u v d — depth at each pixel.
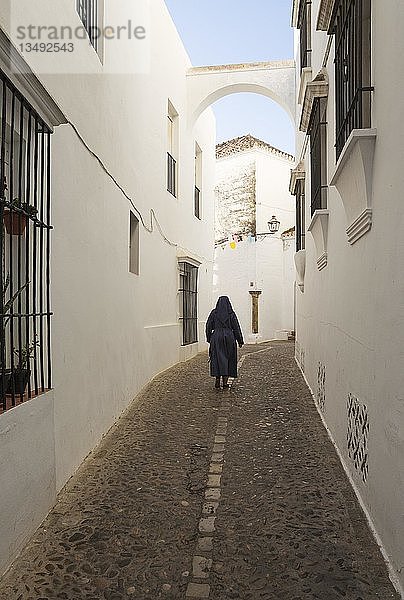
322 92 6.87
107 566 3.47
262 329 25.47
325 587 3.21
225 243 26.34
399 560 3.20
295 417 7.61
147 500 4.58
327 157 6.80
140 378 9.90
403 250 3.15
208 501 4.57
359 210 4.37
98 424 6.33
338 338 5.86
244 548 3.72
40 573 3.38
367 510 4.17
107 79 7.05
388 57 3.44
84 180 5.77
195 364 14.23
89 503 4.50
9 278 3.88
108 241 7.04
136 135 9.64
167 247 13.38
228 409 8.25
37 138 4.09
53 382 4.62
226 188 27.59
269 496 4.66
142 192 10.34
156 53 12.00
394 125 3.31
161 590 3.20
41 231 4.26
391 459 3.42
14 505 3.52
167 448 6.15
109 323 7.06
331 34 5.74
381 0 3.62
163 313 12.97
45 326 4.47
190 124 16.23
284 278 26.77
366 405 4.26
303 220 11.63
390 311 3.46
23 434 3.70
